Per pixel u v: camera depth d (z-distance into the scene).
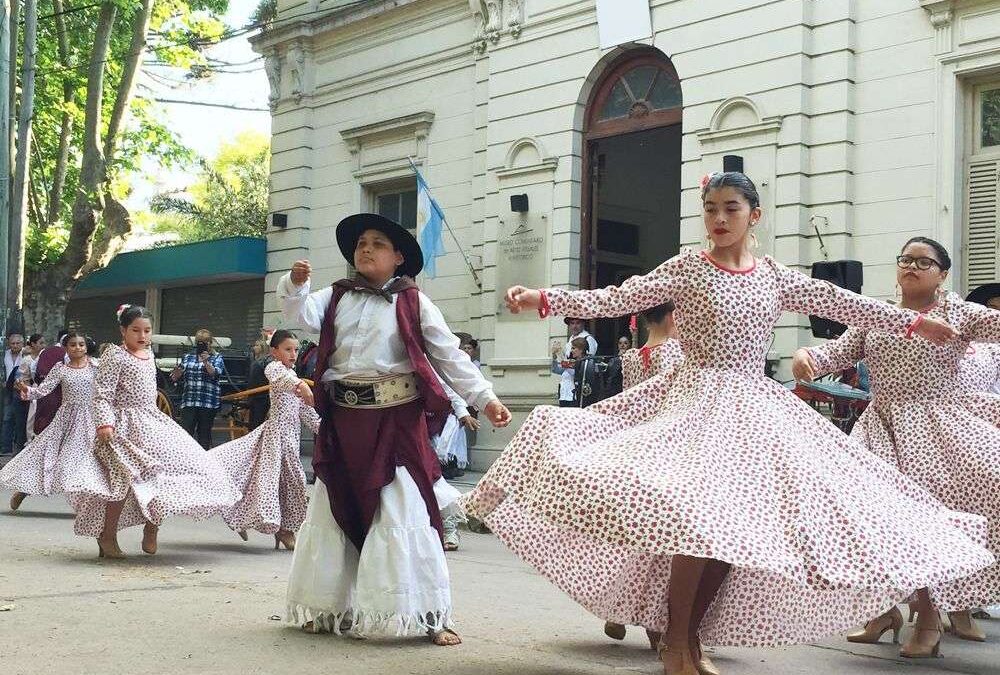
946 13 11.13
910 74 11.48
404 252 4.98
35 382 15.89
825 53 12.02
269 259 19.42
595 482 3.70
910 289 5.32
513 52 15.27
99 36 19.34
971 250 11.16
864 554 3.70
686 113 13.13
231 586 6.10
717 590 4.16
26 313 19.73
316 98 18.75
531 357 14.73
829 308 4.41
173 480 7.23
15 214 17.33
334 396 4.78
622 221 17.61
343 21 17.95
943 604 4.69
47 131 22.69
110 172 19.64
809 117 12.14
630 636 5.03
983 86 11.17
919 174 11.36
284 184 19.14
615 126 14.31
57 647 4.32
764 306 4.21
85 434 9.91
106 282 23.09
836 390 10.15
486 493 4.11
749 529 3.61
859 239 11.80
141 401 7.37
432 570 4.67
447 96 16.58
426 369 4.71
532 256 14.89
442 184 16.58
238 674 3.97
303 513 7.95
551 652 4.61
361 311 4.83
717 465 3.80
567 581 4.33
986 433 5.10
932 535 3.87
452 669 4.20
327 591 4.72
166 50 20.83
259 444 7.91
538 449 3.98
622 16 13.82
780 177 12.20
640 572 4.33
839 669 4.52
